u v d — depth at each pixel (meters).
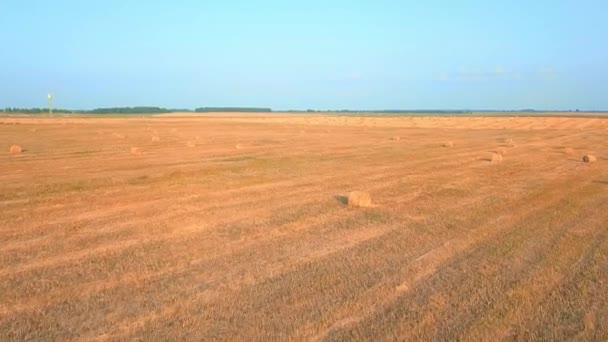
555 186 15.77
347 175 18.25
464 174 18.64
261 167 20.30
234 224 10.73
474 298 6.58
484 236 9.70
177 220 11.05
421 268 7.82
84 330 5.70
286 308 6.29
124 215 11.51
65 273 7.57
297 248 8.95
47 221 10.87
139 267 7.88
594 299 6.54
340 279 7.33
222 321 5.92
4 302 6.46
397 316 6.04
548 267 7.82
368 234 9.92
